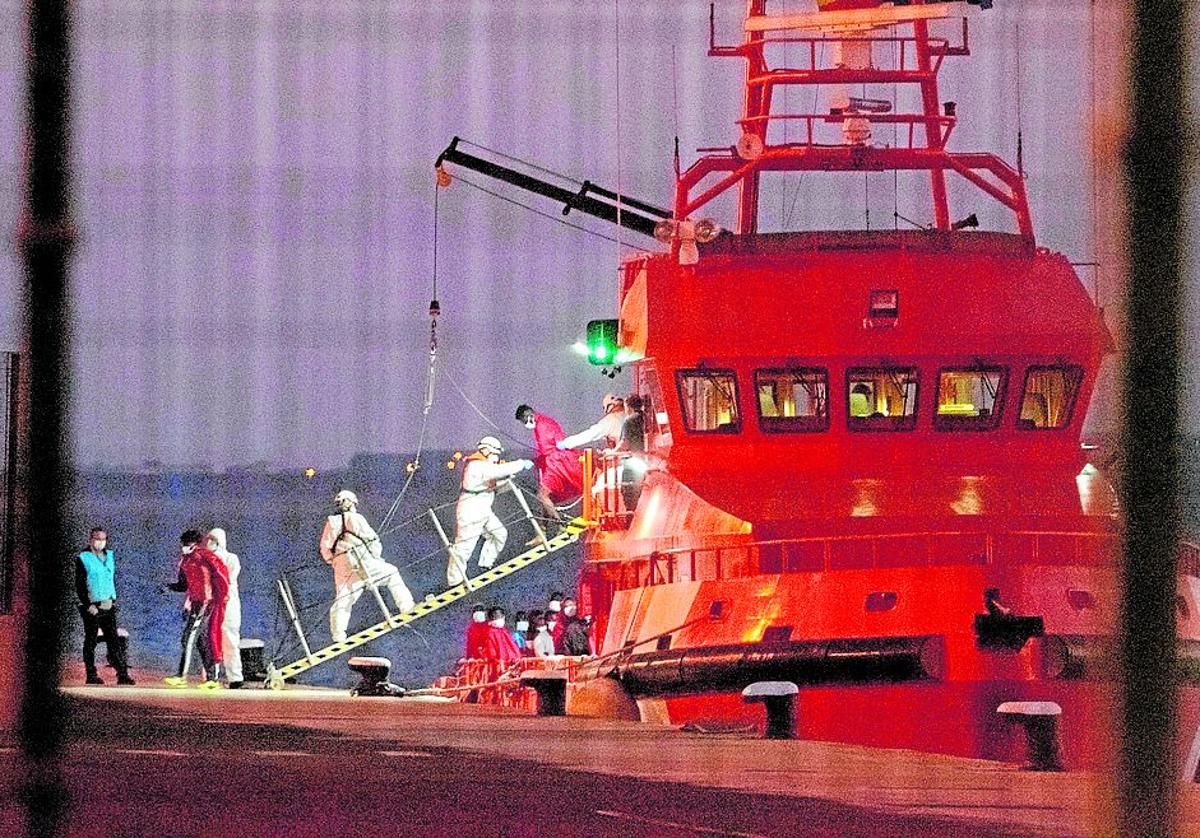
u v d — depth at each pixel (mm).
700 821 24141
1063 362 50938
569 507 77625
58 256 11203
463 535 75500
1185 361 10000
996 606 45188
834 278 51250
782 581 47906
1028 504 49188
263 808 24922
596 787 28250
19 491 11578
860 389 51031
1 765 26578
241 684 62750
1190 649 44656
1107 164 10070
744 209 60688
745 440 51125
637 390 58062
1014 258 52281
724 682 47094
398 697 57281
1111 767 10773
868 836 22750
